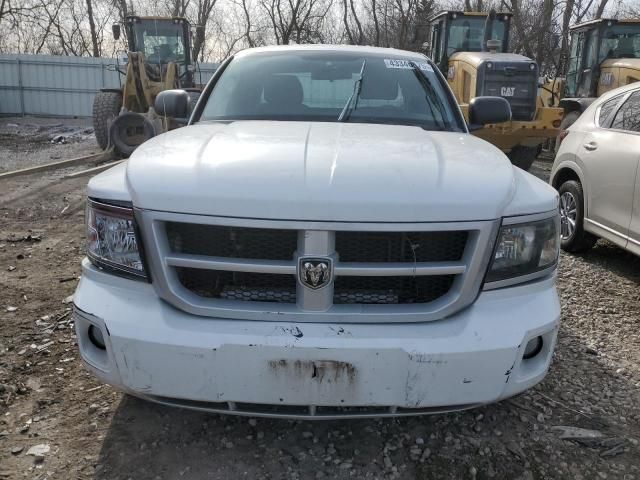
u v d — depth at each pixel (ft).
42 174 29.27
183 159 7.47
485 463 7.86
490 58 30.66
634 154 14.82
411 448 8.11
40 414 8.68
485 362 6.70
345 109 11.03
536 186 7.92
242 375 6.63
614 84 34.42
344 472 7.63
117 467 7.61
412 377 6.61
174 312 6.82
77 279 14.42
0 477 7.36
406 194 6.68
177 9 92.48
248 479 7.46
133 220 6.92
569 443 8.32
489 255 6.83
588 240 17.48
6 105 76.54
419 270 6.67
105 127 38.68
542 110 29.27
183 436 8.25
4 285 13.87
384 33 89.15
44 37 92.63
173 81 41.04
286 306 6.78
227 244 6.83
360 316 6.69
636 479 7.63
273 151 7.63
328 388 6.63
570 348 11.37
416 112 11.19
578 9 69.87
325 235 6.50
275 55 12.57
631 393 9.72
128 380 6.89
